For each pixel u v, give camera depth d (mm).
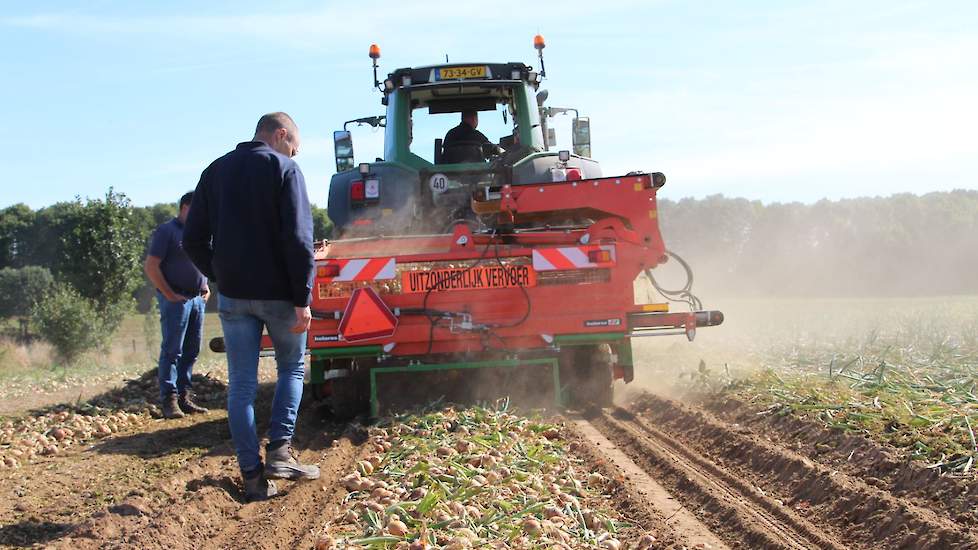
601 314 7406
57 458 6746
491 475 5113
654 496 5164
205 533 4547
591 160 9750
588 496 5023
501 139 9773
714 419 6785
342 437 6664
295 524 4676
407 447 6016
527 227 8320
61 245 22672
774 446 5805
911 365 8125
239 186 5125
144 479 5844
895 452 5090
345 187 9102
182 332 8461
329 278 7242
